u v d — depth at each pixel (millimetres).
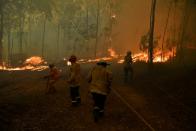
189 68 21641
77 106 13109
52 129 10242
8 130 10102
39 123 10867
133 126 10484
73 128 10352
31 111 12461
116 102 14008
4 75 29219
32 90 17578
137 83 20359
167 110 12805
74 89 13055
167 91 16891
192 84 17359
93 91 10961
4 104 13547
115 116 11688
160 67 24453
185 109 12867
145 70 25453
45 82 20875
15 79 25719
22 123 10867
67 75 24547
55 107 13031
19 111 12492
